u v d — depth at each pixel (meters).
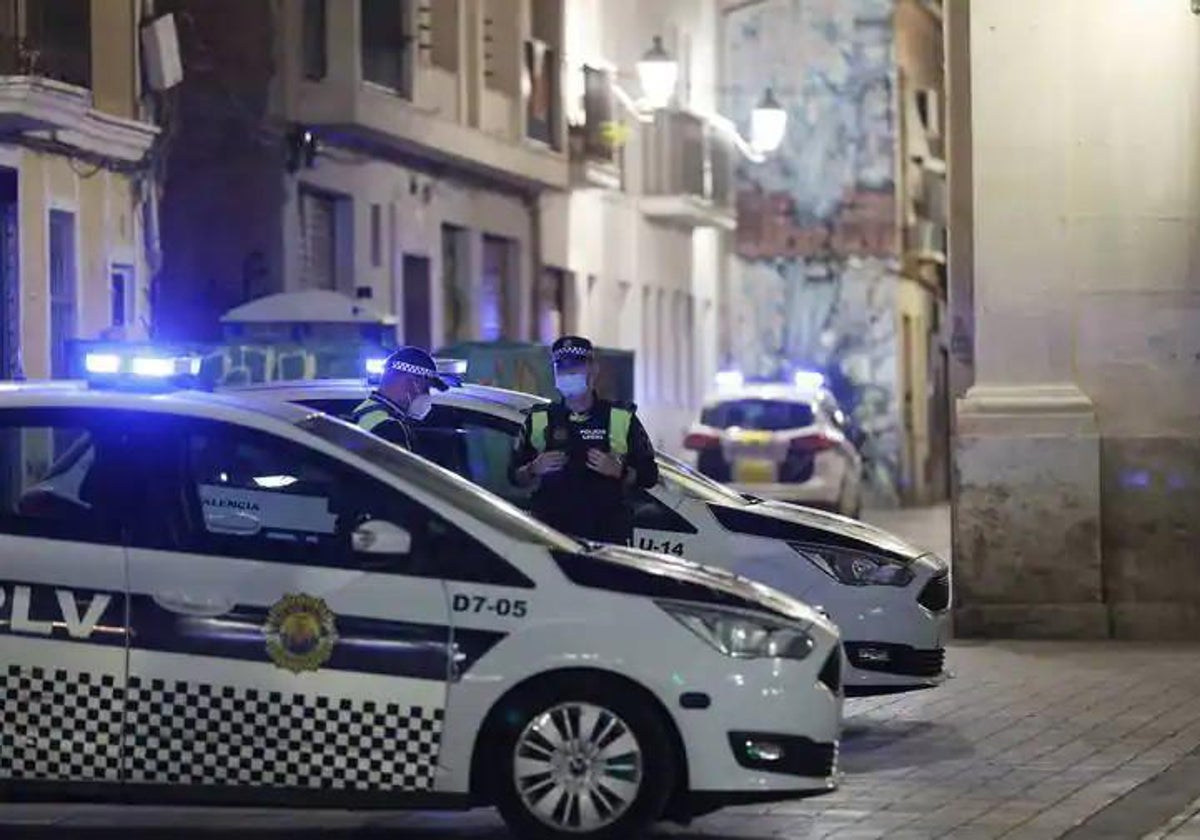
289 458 22.00
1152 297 41.12
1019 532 41.12
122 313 53.94
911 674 29.50
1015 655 38.97
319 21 61.84
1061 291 41.31
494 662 21.55
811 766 21.97
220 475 23.31
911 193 109.50
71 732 21.47
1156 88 41.09
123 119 51.16
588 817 21.61
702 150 94.75
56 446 22.42
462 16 70.81
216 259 60.44
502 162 73.12
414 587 21.59
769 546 29.16
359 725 21.50
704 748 21.67
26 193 48.88
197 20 60.69
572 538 22.70
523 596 21.66
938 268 116.12
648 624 21.66
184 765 21.52
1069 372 41.31
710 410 73.25
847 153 105.94
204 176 60.47
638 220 91.94
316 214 63.97
